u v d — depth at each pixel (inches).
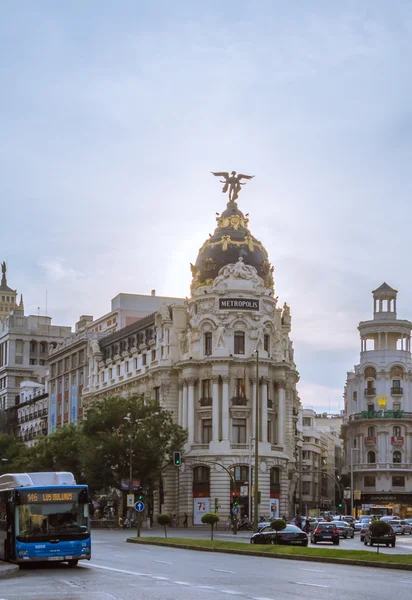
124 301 7450.8
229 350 5078.7
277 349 5270.7
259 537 2701.8
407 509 6387.8
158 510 5246.1
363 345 6776.6
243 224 5472.4
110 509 5649.6
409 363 6589.6
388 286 6865.2
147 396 5378.9
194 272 5374.0
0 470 6205.7
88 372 6707.7
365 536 3213.6
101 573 1664.6
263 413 5049.2
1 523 1967.3
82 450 4781.0
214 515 2940.5
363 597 1177.4
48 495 1851.6
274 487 5034.5
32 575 1652.3
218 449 4943.4
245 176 5610.2
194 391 5147.6
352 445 6628.9
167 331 5388.8
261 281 5216.5
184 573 1630.2
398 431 6451.8
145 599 1178.6
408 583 1396.4
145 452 4645.7
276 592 1253.1
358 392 6643.7
